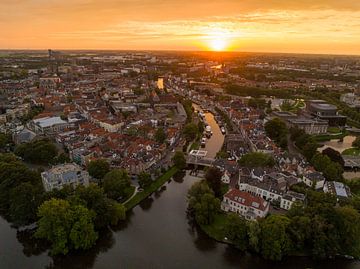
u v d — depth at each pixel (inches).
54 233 6825.8
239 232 7012.8
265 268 6643.7
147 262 6781.5
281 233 6702.8
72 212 6973.4
